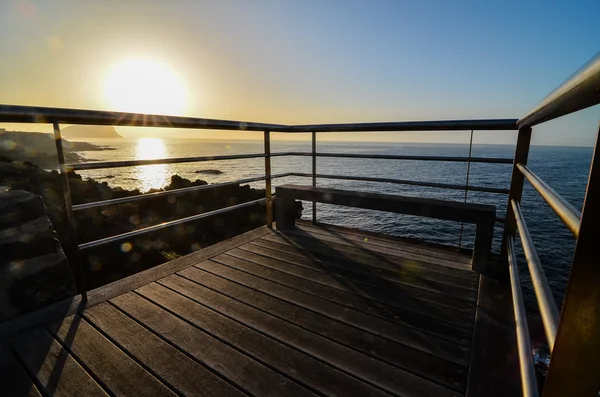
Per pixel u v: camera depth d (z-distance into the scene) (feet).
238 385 3.23
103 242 4.98
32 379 3.34
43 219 6.30
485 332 4.02
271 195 8.45
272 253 6.72
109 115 4.57
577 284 1.47
